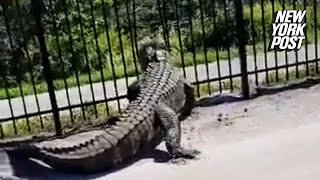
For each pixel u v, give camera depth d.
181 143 5.38
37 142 5.79
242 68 6.49
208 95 6.78
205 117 6.06
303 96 6.34
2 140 6.07
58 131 6.03
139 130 5.05
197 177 4.62
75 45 10.72
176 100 5.76
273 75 7.34
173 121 5.20
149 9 11.45
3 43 10.23
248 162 4.80
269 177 4.48
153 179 4.67
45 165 5.03
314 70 7.33
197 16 11.12
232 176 4.57
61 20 11.16
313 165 4.61
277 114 5.89
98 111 6.68
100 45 10.87
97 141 4.86
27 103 8.07
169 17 11.33
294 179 4.41
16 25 10.35
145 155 5.21
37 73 10.13
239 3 6.29
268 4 11.67
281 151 4.95
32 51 10.27
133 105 5.37
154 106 5.31
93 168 4.86
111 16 11.75
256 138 5.33
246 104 6.30
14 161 5.07
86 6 11.65
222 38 10.50
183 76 6.33
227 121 5.86
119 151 4.92
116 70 9.55
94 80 9.13
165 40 6.87
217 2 11.06
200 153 5.07
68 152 4.83
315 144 5.01
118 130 4.95
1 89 9.56
